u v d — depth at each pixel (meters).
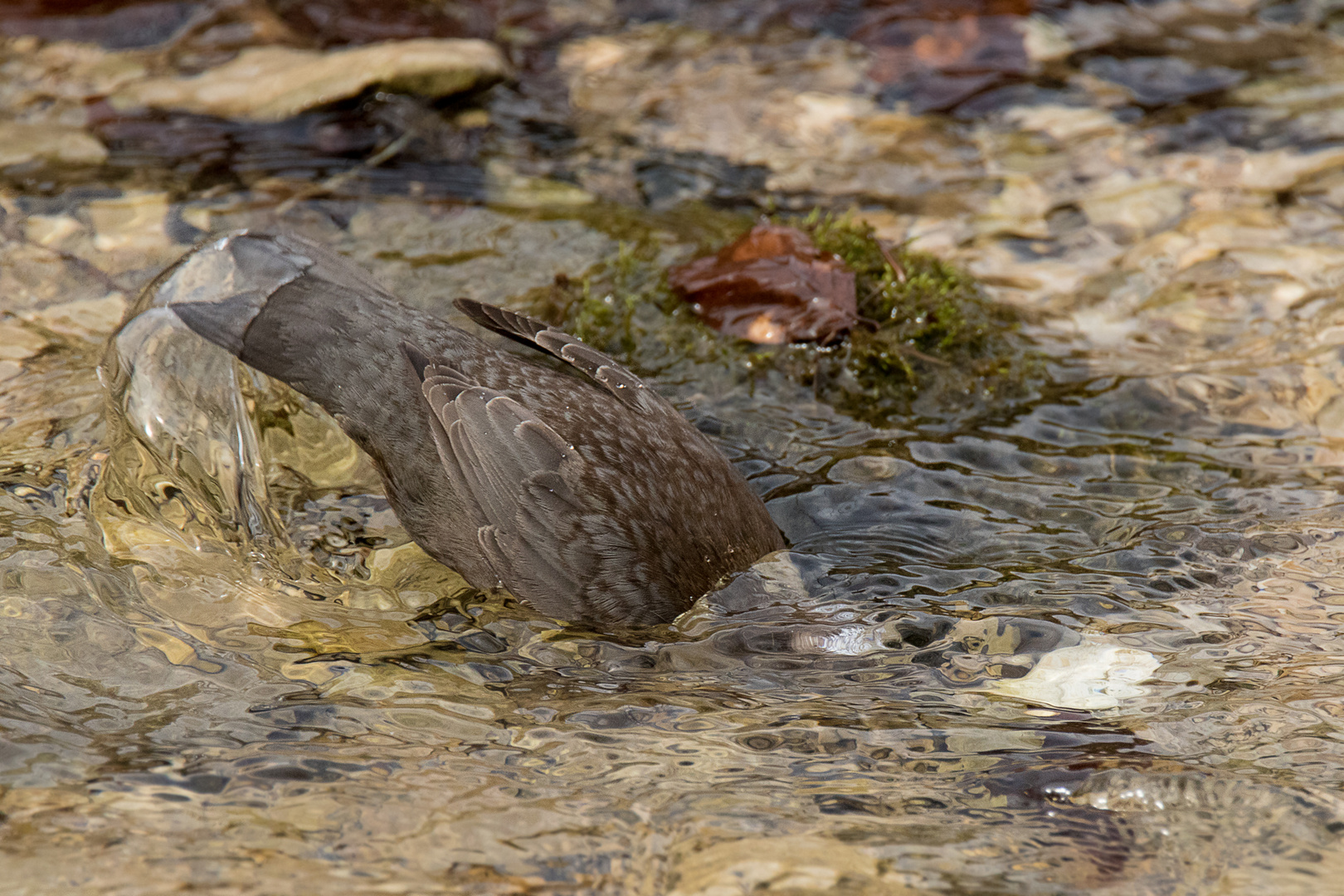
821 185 11.91
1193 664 6.48
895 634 6.86
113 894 4.48
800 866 4.82
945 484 8.37
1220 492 8.21
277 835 4.93
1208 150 12.41
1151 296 10.49
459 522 7.15
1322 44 14.05
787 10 14.62
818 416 9.09
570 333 9.70
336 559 7.39
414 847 4.91
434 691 6.23
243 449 8.01
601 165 12.01
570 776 5.53
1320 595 7.09
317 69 12.37
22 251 10.08
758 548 7.45
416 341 7.31
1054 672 6.48
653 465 7.14
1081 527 7.90
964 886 4.74
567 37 14.00
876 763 5.71
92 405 8.32
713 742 5.89
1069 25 14.38
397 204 11.18
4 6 13.02
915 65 13.76
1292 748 5.72
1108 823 5.21
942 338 9.80
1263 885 4.80
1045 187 11.94
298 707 5.96
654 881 4.75
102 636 6.32
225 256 7.51
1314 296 10.38
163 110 12.00
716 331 9.84
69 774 5.23
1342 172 11.98
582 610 6.93
